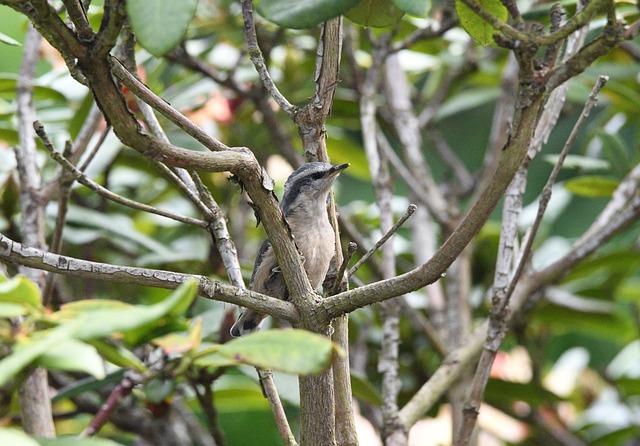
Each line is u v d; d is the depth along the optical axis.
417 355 10.93
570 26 4.18
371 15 5.22
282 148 10.63
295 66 11.91
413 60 12.02
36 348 3.17
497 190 4.65
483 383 6.81
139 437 9.81
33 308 3.56
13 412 8.37
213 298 5.11
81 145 7.89
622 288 12.05
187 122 4.80
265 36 10.50
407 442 7.34
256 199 4.98
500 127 10.57
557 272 8.83
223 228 6.20
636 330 11.30
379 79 12.12
